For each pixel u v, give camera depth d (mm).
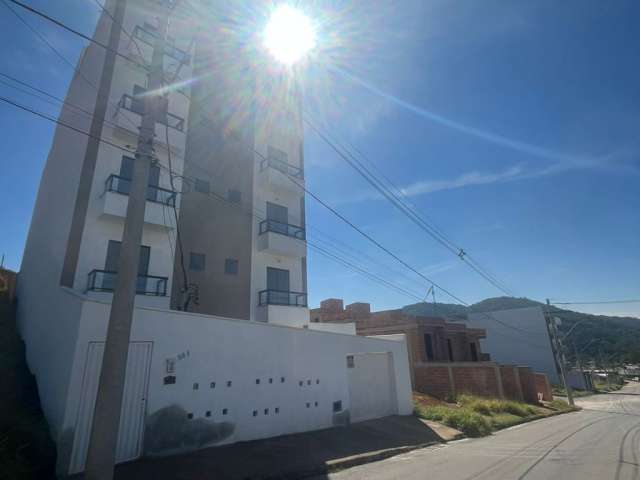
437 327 29906
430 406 17609
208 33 20578
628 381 87188
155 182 16016
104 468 5316
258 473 7598
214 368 9586
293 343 11781
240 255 18844
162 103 7668
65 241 14031
